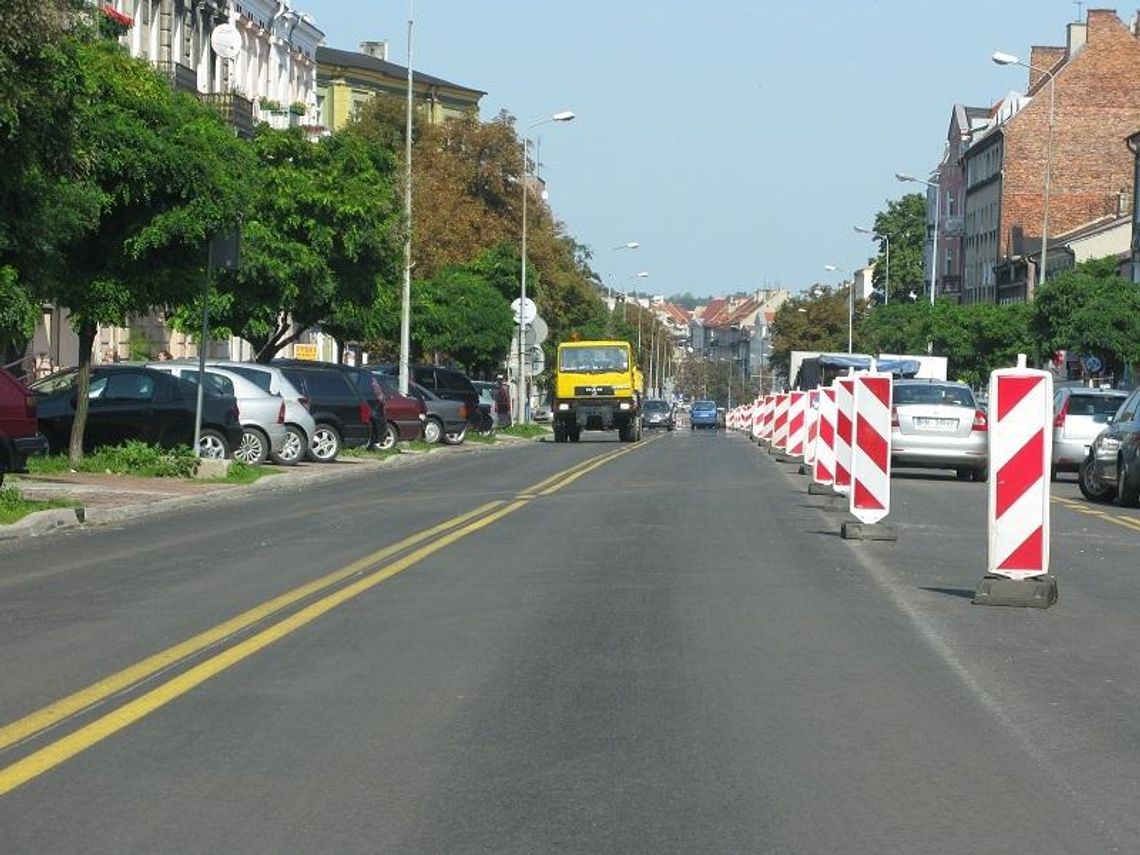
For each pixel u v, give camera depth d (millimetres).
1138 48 128875
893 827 8789
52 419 38875
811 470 42500
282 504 31594
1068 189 129125
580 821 8828
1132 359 76188
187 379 39781
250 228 49188
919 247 183875
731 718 11484
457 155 110438
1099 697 12453
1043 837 8648
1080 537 25953
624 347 78750
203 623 15461
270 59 89688
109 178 34562
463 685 12555
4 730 10867
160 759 10141
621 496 33188
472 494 34031
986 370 101500
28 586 18359
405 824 8742
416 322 87125
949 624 15914
